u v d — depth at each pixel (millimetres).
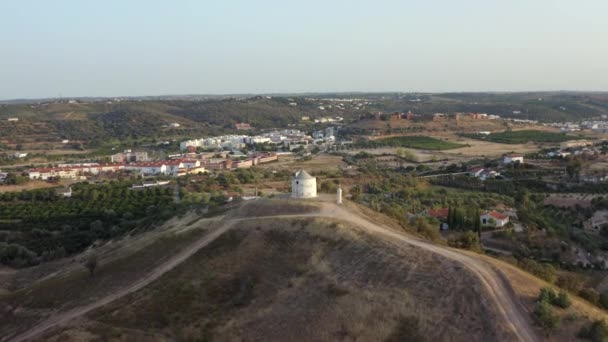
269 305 93000
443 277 88375
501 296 83375
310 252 106000
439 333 78375
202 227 129625
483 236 184750
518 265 110625
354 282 92750
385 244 102875
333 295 90688
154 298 100000
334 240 108188
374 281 91562
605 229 195375
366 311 85312
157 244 127500
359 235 108062
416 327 80500
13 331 104625
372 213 135500
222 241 117375
